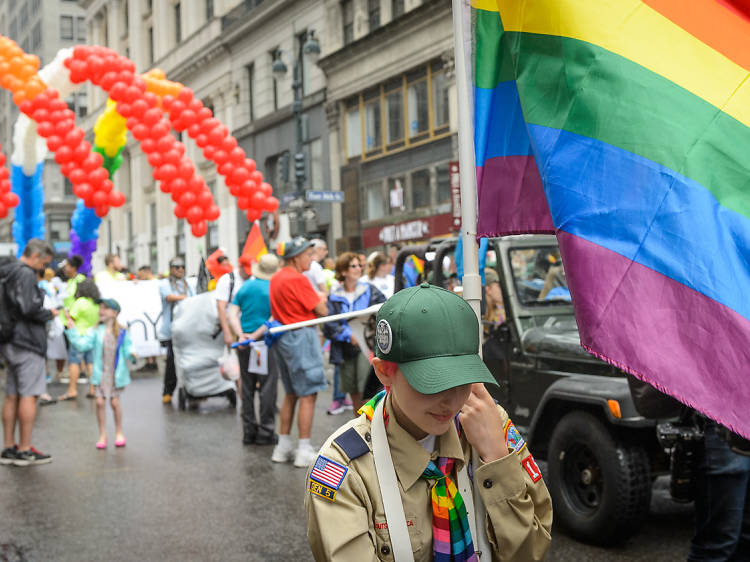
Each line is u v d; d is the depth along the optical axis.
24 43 83.62
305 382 6.76
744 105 2.11
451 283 6.77
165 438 8.39
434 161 23.00
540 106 2.18
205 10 37.50
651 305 1.92
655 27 2.16
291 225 28.69
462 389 1.66
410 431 1.76
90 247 17.14
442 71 22.44
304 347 6.71
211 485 6.32
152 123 13.15
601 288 1.94
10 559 4.66
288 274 6.70
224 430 8.80
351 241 27.05
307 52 18.88
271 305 6.83
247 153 33.59
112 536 5.07
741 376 1.85
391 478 1.72
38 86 13.28
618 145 2.06
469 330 1.69
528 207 2.29
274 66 19.75
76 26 75.12
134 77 13.27
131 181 47.25
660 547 4.57
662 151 2.04
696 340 1.89
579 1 2.16
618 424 4.30
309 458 6.84
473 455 1.83
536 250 5.63
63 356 14.02
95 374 8.18
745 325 1.89
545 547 1.82
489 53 2.34
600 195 2.04
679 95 2.10
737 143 2.07
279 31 30.66
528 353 5.27
